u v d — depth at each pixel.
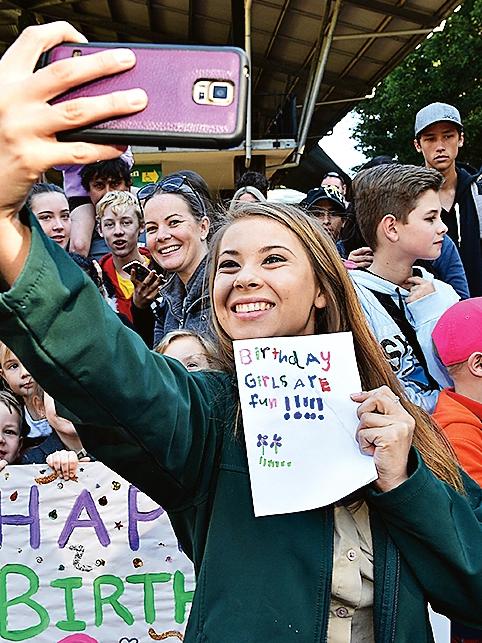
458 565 1.47
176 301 3.84
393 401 1.51
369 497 1.50
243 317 1.59
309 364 1.54
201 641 1.42
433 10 8.77
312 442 1.49
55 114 0.96
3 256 1.10
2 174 0.98
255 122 12.73
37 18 10.58
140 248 4.91
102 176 4.82
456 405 2.61
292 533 1.47
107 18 10.66
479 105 17.91
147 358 1.32
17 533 3.05
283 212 1.65
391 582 1.49
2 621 3.03
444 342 2.72
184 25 10.60
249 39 8.55
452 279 4.22
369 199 3.28
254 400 1.49
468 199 4.89
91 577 3.05
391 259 3.26
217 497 1.51
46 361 1.17
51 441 3.34
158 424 1.32
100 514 3.06
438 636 2.59
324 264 1.65
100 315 1.20
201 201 3.82
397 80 18.62
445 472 1.69
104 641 3.04
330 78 11.16
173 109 1.02
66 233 4.18
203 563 1.48
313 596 1.44
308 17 9.34
